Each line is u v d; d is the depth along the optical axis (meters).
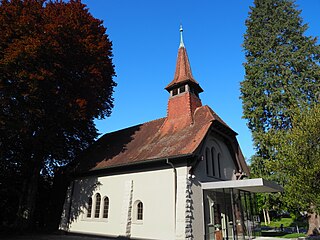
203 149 15.23
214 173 17.30
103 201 18.42
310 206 13.54
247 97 25.64
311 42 24.33
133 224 15.79
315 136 12.88
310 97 22.94
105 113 22.77
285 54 24.73
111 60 21.53
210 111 18.22
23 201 19.89
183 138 16.61
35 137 17.62
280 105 23.52
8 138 16.50
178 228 13.27
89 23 19.75
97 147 23.78
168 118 20.08
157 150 16.72
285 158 13.37
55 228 21.28
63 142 20.22
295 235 19.75
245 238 16.75
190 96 19.86
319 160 11.98
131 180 17.08
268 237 18.41
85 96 18.88
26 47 14.47
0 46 15.35
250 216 17.53
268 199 22.28
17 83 15.38
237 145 20.42
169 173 15.26
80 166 21.41
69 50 17.22
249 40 27.11
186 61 22.86
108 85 21.94
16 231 18.67
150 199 15.59
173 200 14.48
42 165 20.59
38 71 15.75
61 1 19.41
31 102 16.12
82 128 21.77
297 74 24.08
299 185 12.20
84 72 18.30
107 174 18.97
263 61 25.83
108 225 17.11
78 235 18.80
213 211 15.59
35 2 17.55
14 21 15.98
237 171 20.11
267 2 27.38
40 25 16.23
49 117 17.22
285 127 23.25
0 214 21.59
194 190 14.55
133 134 22.33
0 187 20.20
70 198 20.89
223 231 15.91
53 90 16.58
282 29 26.16
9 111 15.39
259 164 23.80
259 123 24.62
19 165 19.66
